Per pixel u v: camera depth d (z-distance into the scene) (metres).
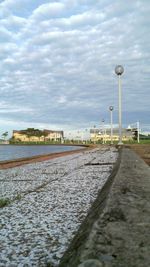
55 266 5.03
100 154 46.84
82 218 8.19
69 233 6.83
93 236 3.75
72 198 11.23
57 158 41.78
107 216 4.69
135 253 3.23
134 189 7.21
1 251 5.77
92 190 12.98
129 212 4.93
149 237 3.71
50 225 7.54
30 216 8.55
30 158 39.88
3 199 11.15
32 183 16.23
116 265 2.97
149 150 45.91
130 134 191.25
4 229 7.26
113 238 3.68
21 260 5.32
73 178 17.56
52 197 11.58
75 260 3.30
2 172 23.78
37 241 6.32
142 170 12.20
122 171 11.61
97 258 3.14
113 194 6.49
